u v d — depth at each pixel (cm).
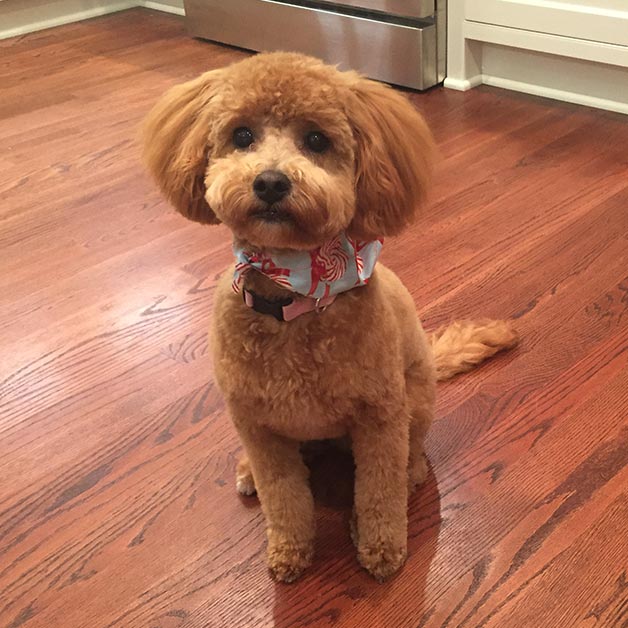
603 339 167
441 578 121
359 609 118
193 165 108
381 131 106
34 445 152
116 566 127
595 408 149
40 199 242
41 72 353
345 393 108
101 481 143
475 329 162
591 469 137
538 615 114
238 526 133
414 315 127
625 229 202
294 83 99
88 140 280
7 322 187
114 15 438
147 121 115
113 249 214
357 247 108
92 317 187
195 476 143
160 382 166
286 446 122
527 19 267
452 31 289
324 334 106
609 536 125
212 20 366
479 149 249
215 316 114
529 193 223
